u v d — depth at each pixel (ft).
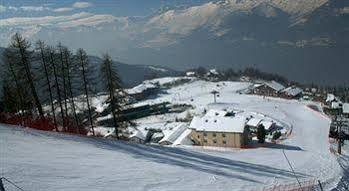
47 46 155.94
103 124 279.90
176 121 420.77
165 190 81.05
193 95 607.78
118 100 162.40
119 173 89.97
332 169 130.72
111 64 158.71
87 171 87.92
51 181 76.33
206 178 95.30
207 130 288.51
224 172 106.83
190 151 148.87
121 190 77.51
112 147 124.77
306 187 97.86
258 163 138.31
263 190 91.15
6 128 121.39
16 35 152.15
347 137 287.48
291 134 315.37
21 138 110.73
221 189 87.35
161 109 484.33
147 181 86.07
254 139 304.91
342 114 396.57
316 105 466.29
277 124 355.36
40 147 104.58
